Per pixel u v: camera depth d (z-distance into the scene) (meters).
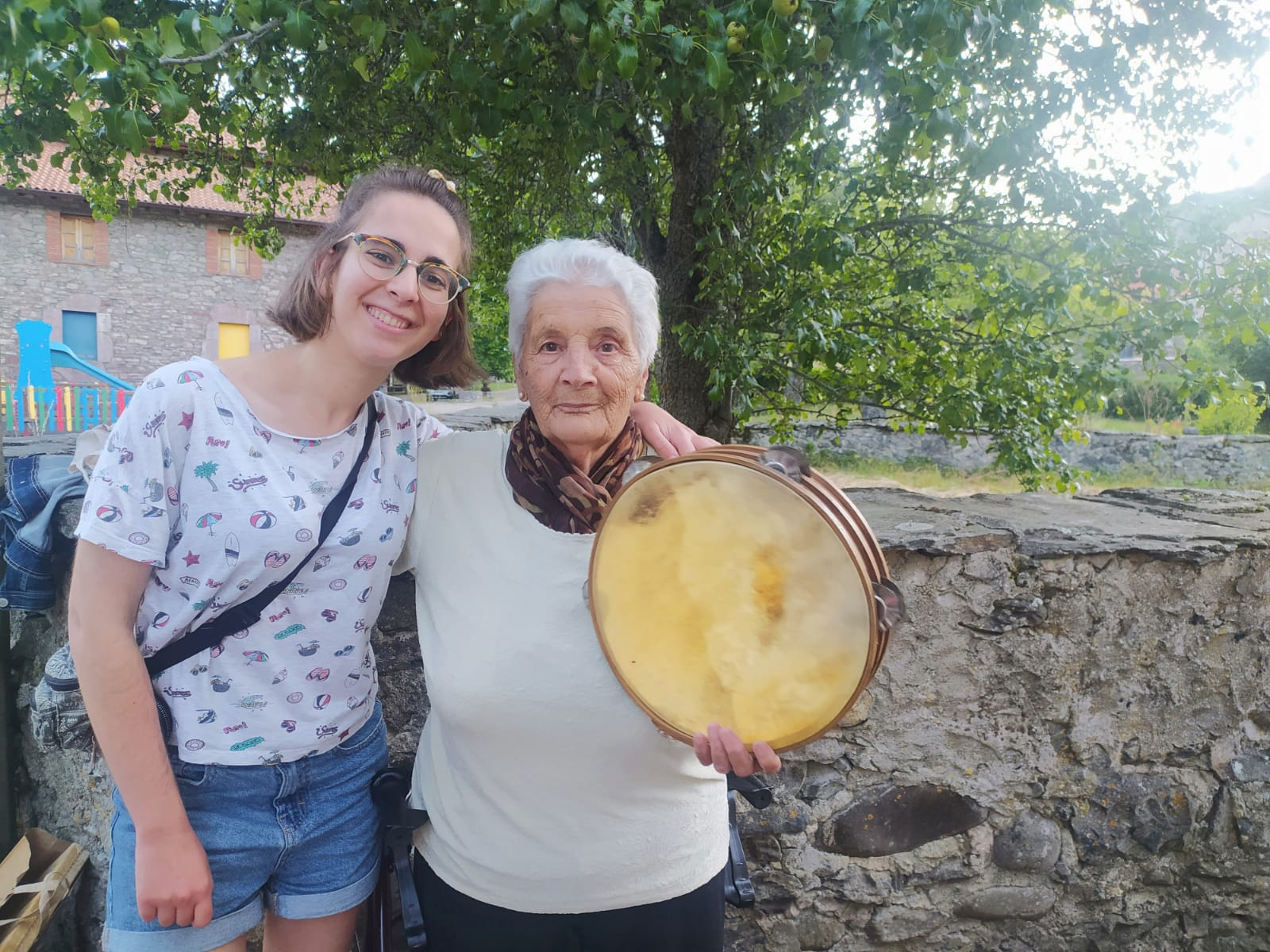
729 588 1.05
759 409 4.67
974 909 1.98
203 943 1.17
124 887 1.14
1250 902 2.12
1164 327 3.52
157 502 1.03
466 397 14.96
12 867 1.58
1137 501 2.39
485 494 1.26
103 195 4.28
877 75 2.71
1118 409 5.80
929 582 1.85
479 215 4.61
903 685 1.86
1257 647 2.02
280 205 4.83
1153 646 1.96
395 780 1.35
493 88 2.46
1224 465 11.90
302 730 1.19
